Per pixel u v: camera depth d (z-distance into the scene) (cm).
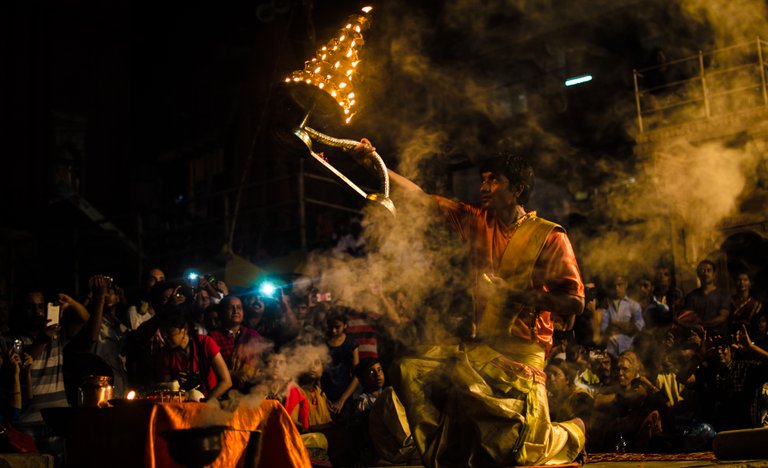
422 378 436
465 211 457
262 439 457
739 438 474
